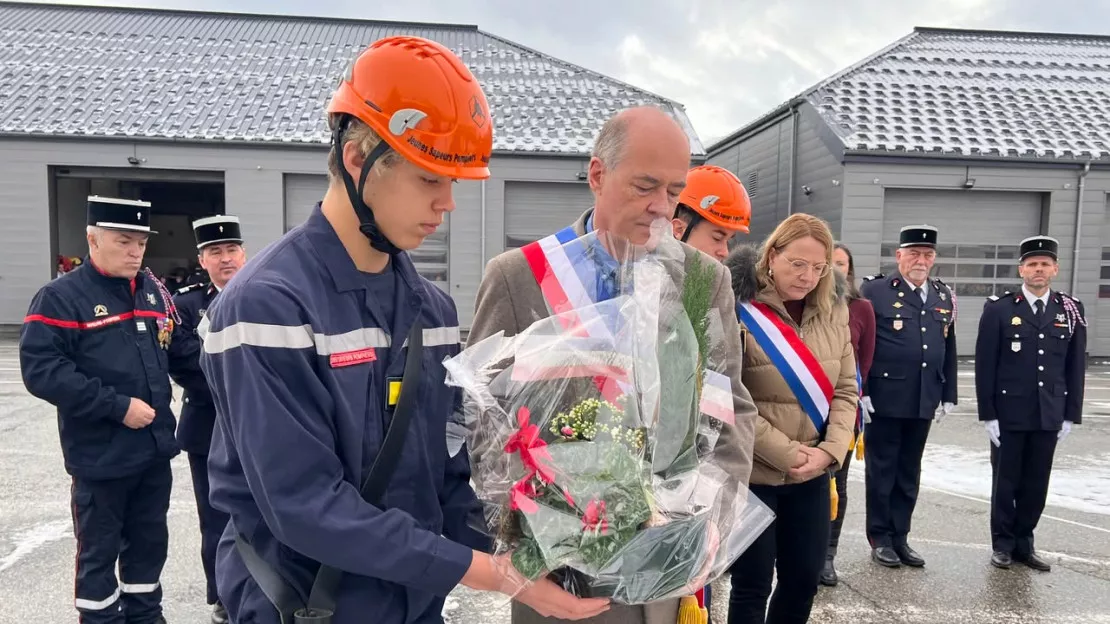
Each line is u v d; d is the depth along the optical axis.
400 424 1.34
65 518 4.66
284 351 1.21
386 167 1.28
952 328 4.57
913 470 4.40
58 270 14.99
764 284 2.80
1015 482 4.28
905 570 4.22
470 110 1.32
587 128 16.42
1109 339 14.13
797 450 2.56
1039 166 13.63
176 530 4.59
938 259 13.95
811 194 14.84
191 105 15.98
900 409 4.30
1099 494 5.72
